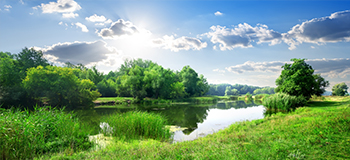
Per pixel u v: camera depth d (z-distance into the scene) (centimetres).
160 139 1236
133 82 6531
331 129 809
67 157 680
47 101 4734
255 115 2750
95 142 1008
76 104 4775
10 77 3897
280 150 612
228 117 2631
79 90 4994
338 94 6425
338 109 1623
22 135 799
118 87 7231
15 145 759
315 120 1060
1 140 743
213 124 2067
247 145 698
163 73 7975
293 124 1102
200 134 1552
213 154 596
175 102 6606
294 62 3212
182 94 8169
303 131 853
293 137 786
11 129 784
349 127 798
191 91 9981
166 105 5234
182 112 3384
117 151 737
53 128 989
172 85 7756
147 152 675
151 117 1407
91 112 3428
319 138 717
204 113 3203
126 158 620
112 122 1355
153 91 7319
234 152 607
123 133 1228
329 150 589
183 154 620
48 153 790
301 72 3039
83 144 916
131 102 5962
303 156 547
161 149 697
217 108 4219
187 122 2233
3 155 698
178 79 10144
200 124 2081
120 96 7488
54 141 877
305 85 2970
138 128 1266
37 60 6128
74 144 895
